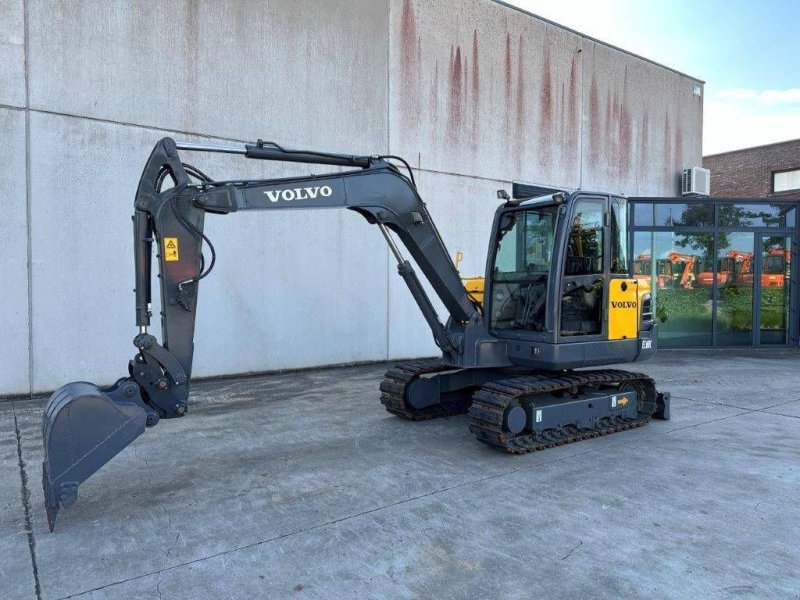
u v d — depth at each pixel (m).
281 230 9.12
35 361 7.38
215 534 3.62
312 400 7.38
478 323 5.81
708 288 12.48
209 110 8.54
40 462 4.95
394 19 10.27
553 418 5.42
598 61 13.20
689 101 15.30
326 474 4.68
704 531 3.63
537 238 5.79
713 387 8.34
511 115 11.81
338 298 9.78
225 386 8.23
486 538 3.54
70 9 7.50
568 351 5.45
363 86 9.97
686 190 15.01
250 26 8.83
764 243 12.59
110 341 7.86
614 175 13.69
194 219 4.25
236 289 8.77
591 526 3.70
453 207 11.12
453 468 4.82
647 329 6.21
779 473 4.69
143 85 8.02
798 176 20.27
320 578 3.09
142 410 3.96
